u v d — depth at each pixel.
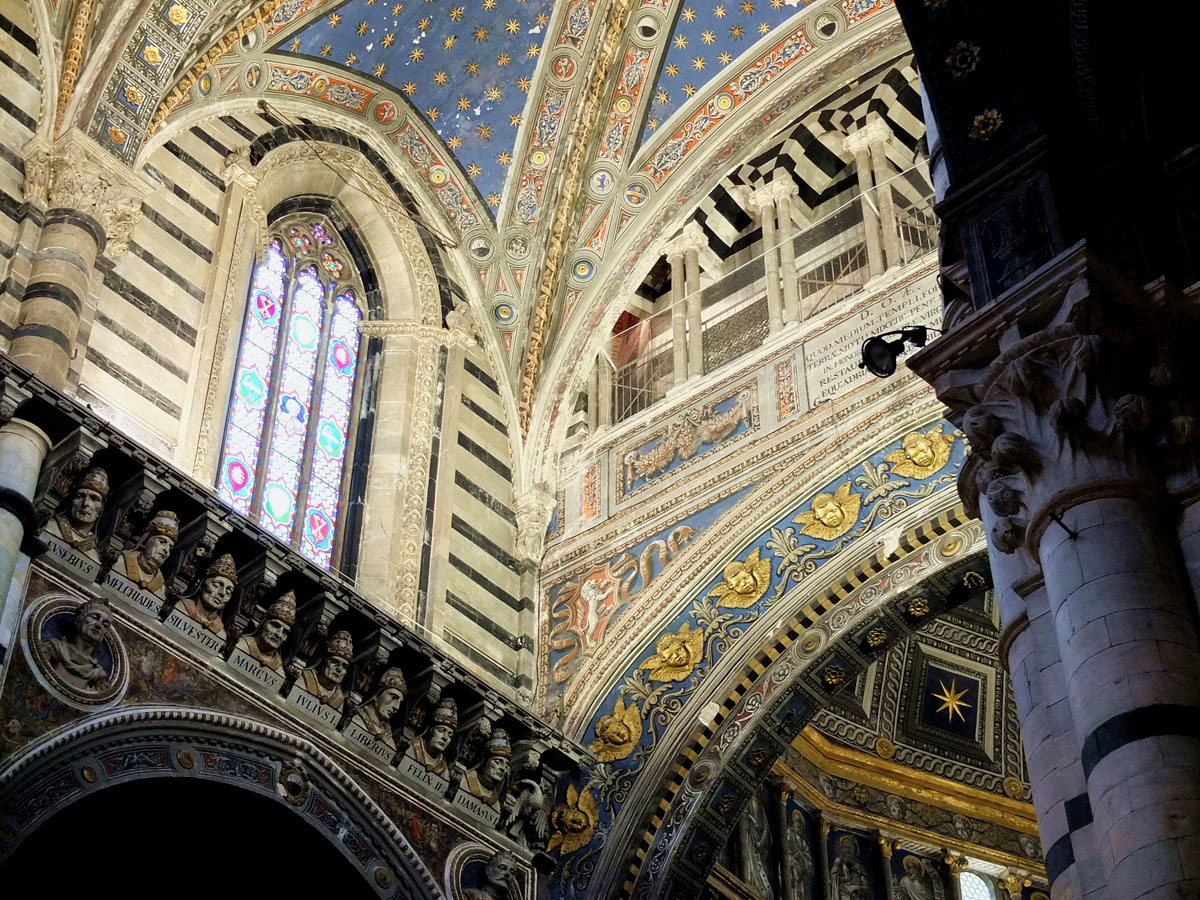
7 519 15.09
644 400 22.92
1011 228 12.07
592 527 21.69
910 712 25.91
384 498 20.77
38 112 18.64
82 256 18.02
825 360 20.84
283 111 21.77
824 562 19.34
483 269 23.16
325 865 17.14
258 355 20.44
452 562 20.88
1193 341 11.35
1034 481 11.06
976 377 11.71
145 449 16.34
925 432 19.22
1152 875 9.16
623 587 20.83
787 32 22.56
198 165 20.45
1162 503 10.75
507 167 23.23
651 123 23.22
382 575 20.05
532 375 22.88
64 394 15.84
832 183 23.84
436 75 22.89
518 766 18.86
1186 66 13.45
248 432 19.80
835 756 25.03
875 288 20.95
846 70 22.45
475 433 22.22
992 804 26.00
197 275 19.67
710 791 19.06
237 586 17.08
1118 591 10.23
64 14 19.14
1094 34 12.85
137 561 16.41
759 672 19.33
